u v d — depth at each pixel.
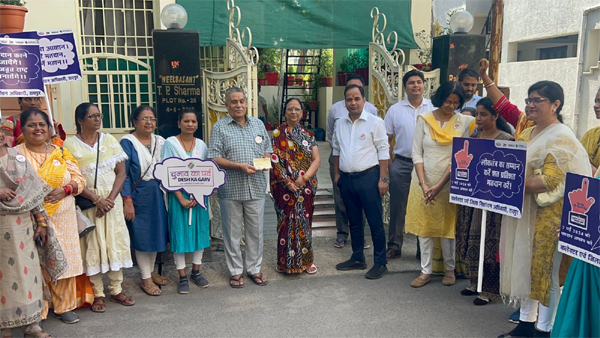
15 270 2.99
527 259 3.13
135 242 3.85
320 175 7.62
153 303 3.84
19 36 3.76
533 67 10.34
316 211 6.03
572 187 2.70
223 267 4.60
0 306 3.01
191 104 4.62
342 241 5.17
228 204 4.06
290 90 11.47
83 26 5.47
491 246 3.63
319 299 3.90
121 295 3.81
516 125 3.56
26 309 3.03
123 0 5.57
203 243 4.07
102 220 3.60
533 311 3.18
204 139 5.12
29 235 3.07
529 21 10.39
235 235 4.12
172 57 4.52
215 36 5.65
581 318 2.71
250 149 4.01
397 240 4.84
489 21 10.34
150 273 4.02
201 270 4.52
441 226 4.02
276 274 4.45
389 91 5.60
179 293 4.02
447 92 3.87
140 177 3.87
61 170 3.29
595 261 2.56
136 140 3.90
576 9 8.91
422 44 6.88
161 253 4.27
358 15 6.24
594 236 2.57
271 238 5.40
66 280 3.46
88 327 3.42
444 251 4.14
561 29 9.37
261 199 4.12
